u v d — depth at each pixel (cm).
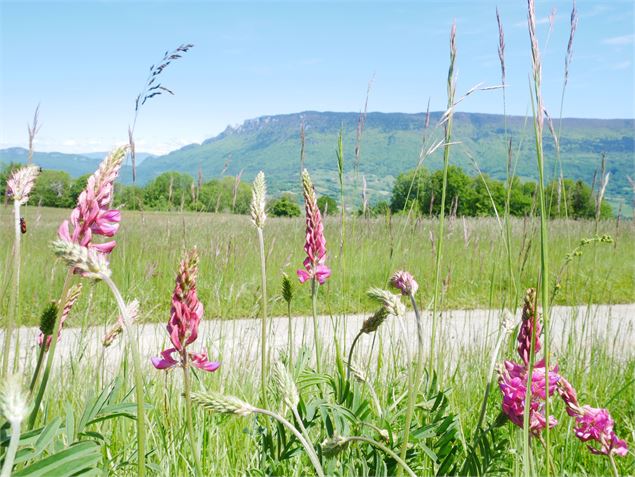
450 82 254
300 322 728
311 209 262
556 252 903
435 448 202
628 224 1173
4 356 157
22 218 246
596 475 280
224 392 359
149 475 229
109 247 151
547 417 177
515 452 212
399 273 159
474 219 1389
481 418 188
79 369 338
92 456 118
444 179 251
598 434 210
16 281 160
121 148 151
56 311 156
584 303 842
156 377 330
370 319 218
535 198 327
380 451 194
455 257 962
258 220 221
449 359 425
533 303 179
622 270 1069
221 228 858
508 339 348
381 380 341
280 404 218
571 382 432
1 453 121
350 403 207
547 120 309
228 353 484
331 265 630
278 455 206
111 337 259
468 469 185
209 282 731
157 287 670
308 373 219
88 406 167
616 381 457
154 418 291
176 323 157
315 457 133
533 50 178
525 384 180
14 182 164
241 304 707
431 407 210
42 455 156
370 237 741
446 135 255
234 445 287
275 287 848
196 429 267
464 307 822
